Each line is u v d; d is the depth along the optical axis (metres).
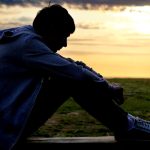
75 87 1.89
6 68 1.87
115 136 1.99
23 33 1.90
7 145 1.79
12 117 1.81
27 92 1.85
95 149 2.00
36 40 1.89
